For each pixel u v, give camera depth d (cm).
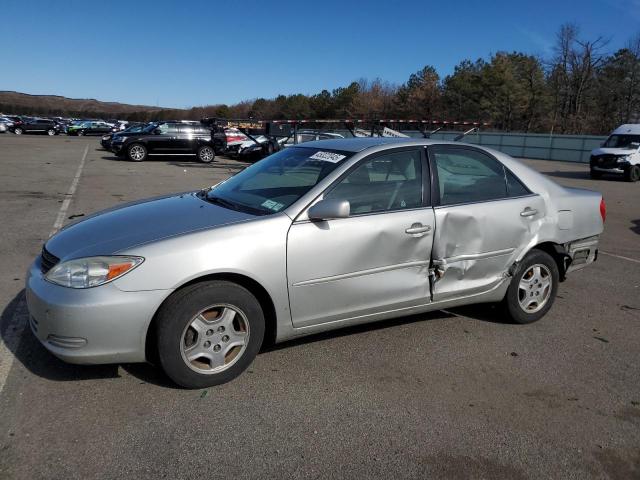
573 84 5625
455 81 6322
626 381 368
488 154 443
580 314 497
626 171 2014
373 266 372
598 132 5331
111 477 251
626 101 5306
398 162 397
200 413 305
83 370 346
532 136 3781
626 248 813
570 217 471
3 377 333
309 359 378
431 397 335
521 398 339
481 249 418
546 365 387
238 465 263
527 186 452
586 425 312
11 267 566
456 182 418
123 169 1786
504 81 5778
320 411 313
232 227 331
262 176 420
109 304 297
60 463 258
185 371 320
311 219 350
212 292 319
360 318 379
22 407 303
